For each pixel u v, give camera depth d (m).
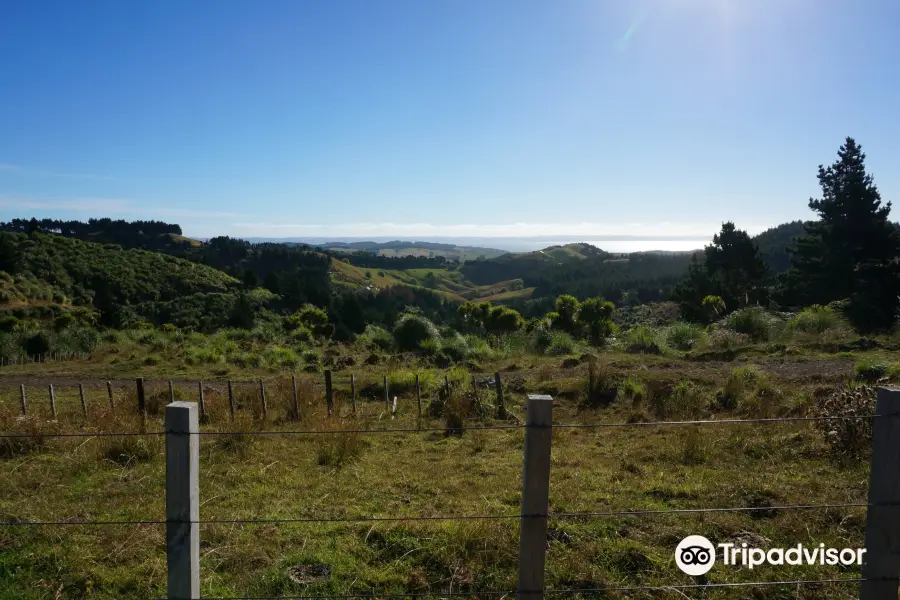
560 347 18.59
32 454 7.42
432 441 8.52
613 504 5.46
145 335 23.28
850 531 4.73
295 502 5.71
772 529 4.84
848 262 29.58
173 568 2.76
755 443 7.35
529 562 2.88
